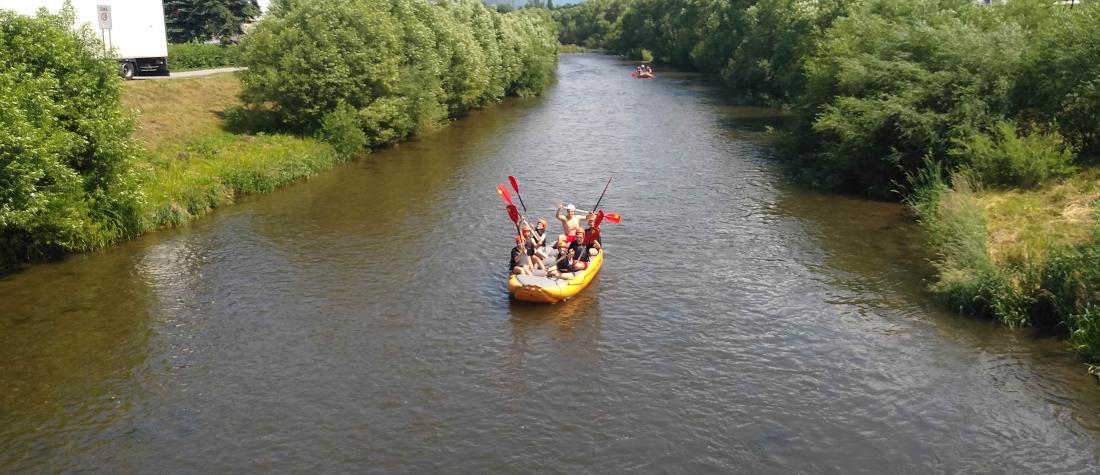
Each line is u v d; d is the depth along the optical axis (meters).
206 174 25.12
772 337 15.01
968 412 12.23
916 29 25.56
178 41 53.53
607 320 15.92
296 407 12.80
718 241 20.66
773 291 17.22
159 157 25.45
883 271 18.17
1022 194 19.80
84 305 16.91
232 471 11.09
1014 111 22.83
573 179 28.03
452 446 11.62
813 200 24.56
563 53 123.06
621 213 23.39
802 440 11.65
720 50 66.25
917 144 23.44
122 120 20.28
